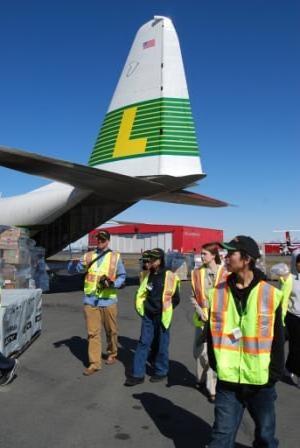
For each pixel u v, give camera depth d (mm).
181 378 5668
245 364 2912
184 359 6602
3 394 5000
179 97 11938
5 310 5797
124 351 6996
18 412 4488
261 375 2857
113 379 5578
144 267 5598
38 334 7973
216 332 3016
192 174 11594
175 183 11922
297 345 5449
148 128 12031
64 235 14789
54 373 5789
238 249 2932
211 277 5070
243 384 2930
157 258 5488
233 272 2998
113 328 6117
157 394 5070
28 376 5641
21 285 10984
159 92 11984
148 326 5465
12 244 10703
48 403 4742
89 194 13438
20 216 14828
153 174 11758
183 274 19656
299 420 4430
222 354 2975
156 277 5504
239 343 2961
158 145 11805
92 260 5961
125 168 12297
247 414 4523
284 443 3904
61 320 9445
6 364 5223
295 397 5137
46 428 4113
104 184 11844
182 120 11883
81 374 5754
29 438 3900
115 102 12891
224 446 2982
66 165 10234
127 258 38438
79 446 3762
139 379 5355
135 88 12461
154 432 4074
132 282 17766
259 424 3000
